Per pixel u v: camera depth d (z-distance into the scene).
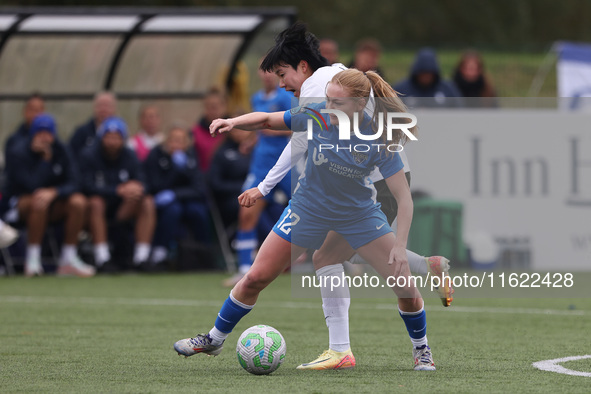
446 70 72.94
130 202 39.78
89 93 46.69
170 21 44.84
